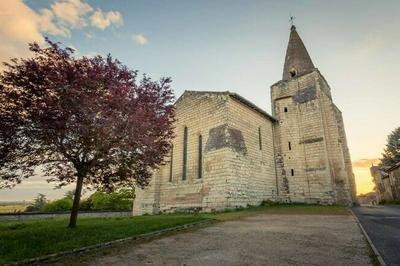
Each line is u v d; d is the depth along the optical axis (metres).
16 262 5.88
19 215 20.77
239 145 20.69
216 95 21.61
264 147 25.02
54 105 8.21
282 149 26.92
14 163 8.95
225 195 18.31
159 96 11.02
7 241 7.67
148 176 11.34
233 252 6.69
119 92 9.17
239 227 10.62
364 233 8.73
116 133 9.31
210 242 7.98
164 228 10.34
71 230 9.45
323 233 8.88
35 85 8.57
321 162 24.53
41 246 7.21
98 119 8.76
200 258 6.24
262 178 23.14
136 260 6.22
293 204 23.86
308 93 27.41
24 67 8.59
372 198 68.75
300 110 27.30
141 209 24.70
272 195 24.19
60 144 9.11
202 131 22.03
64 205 35.62
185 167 22.88
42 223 13.27
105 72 9.56
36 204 59.19
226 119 20.27
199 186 20.53
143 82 10.95
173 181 23.22
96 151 9.68
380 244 7.23
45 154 9.55
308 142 25.75
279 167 26.44
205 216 14.64
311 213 15.43
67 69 8.70
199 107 22.89
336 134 26.11
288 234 8.82
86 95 8.63
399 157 53.44
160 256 6.54
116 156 10.04
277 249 6.86
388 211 17.52
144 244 7.98
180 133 24.08
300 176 25.20
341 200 24.20
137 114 9.39
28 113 8.34
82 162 9.99
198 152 21.92
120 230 9.61
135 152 10.23
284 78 32.31
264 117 26.36
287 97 28.53
